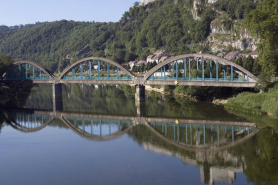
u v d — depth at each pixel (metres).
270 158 36.06
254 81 65.75
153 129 51.41
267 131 46.59
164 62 76.94
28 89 126.19
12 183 30.88
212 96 77.06
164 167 33.94
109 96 97.06
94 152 39.41
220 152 38.72
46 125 57.06
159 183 29.89
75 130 52.44
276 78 69.44
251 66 99.12
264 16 54.50
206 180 30.36
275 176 31.33
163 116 61.62
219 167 33.84
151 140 44.59
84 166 34.62
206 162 35.28
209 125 52.75
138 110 69.31
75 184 30.20
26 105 83.44
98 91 113.50
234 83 66.19
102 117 63.84
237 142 42.47
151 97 89.50
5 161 36.91
